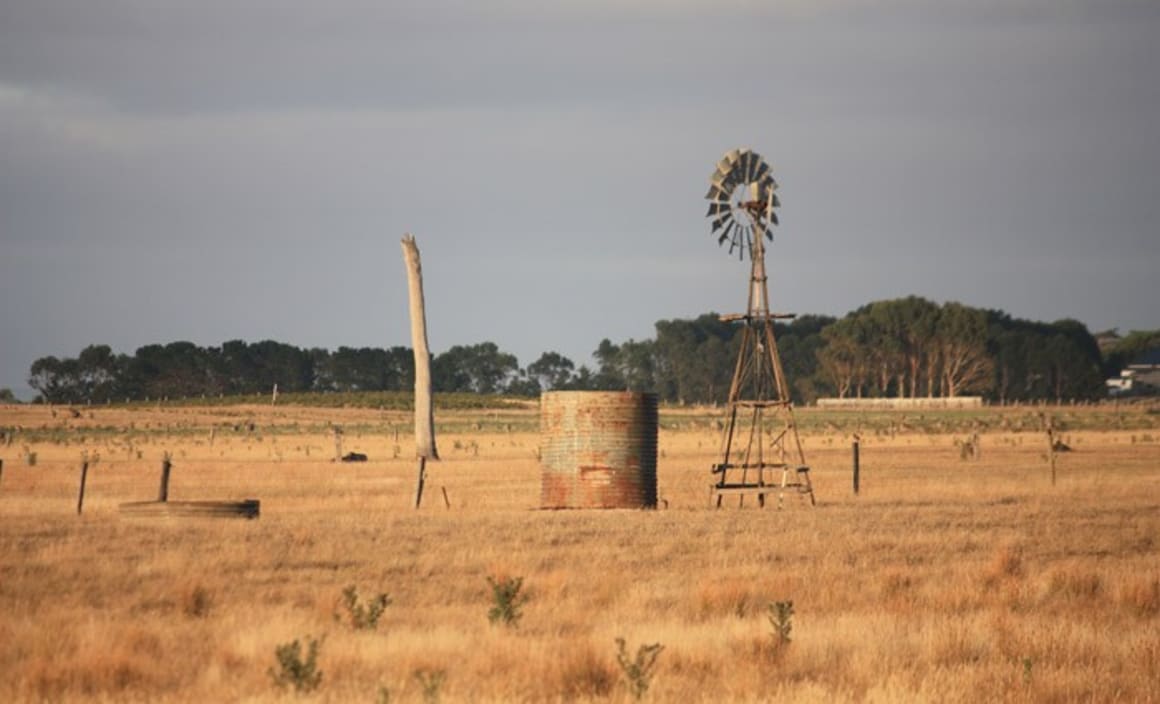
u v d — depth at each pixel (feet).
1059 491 568.82
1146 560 383.65
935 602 304.50
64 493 575.38
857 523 444.96
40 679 215.10
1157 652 246.68
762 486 529.04
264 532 390.83
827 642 255.70
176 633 256.73
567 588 319.06
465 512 473.26
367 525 414.41
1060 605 309.22
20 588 303.27
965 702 216.13
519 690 216.33
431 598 309.42
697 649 244.01
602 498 511.81
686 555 377.91
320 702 203.21
